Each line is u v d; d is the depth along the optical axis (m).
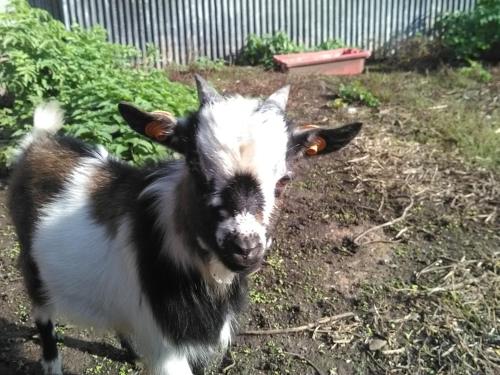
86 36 1.13
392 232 0.73
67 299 0.46
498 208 0.78
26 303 0.60
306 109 1.18
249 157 0.36
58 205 0.45
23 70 0.90
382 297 0.61
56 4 1.44
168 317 0.41
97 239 0.43
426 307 0.60
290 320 0.58
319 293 0.62
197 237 0.38
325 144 0.42
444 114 1.12
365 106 1.19
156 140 0.40
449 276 0.64
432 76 1.41
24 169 0.49
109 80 0.89
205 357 0.46
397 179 0.86
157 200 0.40
